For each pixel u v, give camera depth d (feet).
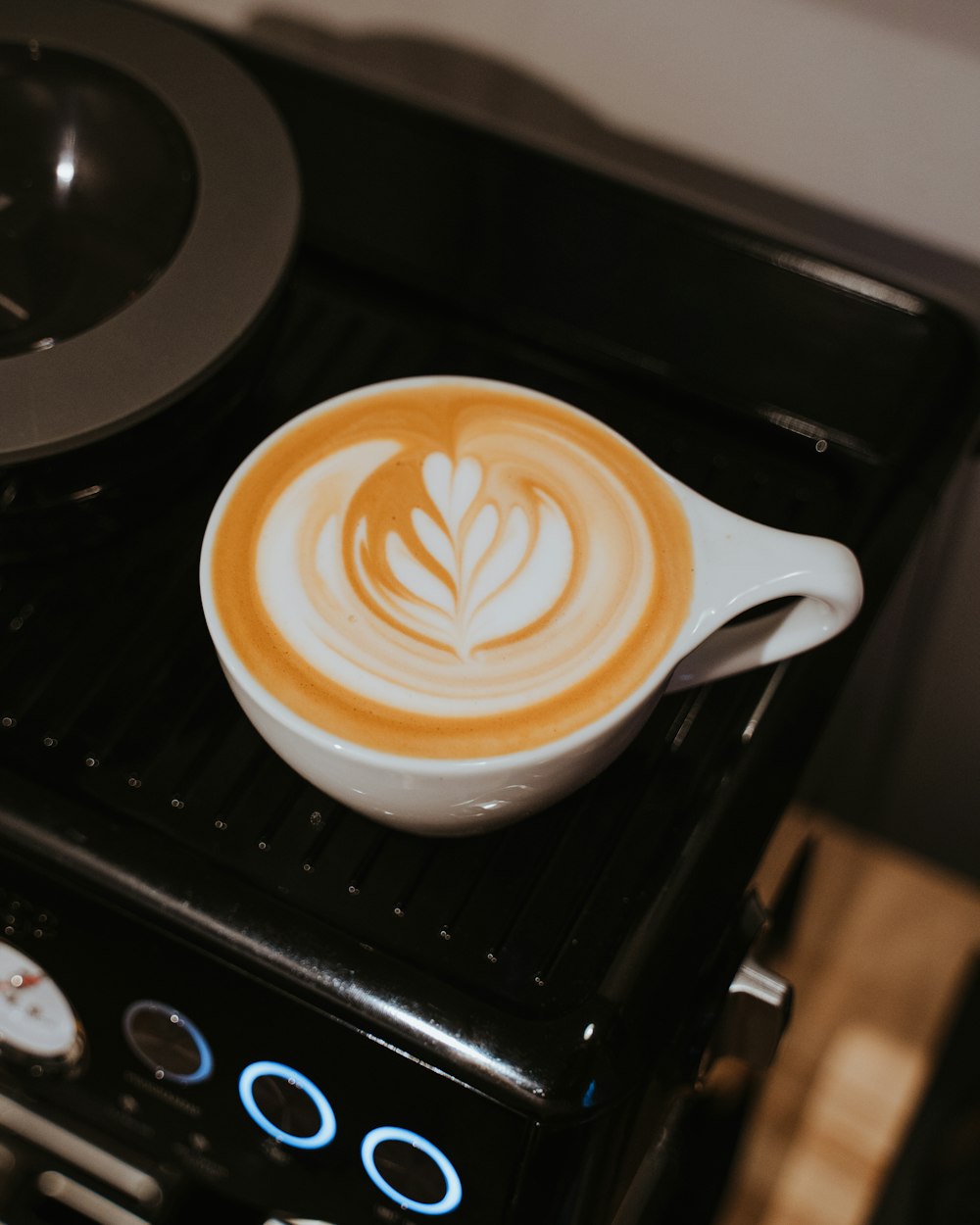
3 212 1.62
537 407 1.38
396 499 1.30
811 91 1.83
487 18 1.96
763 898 1.46
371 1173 1.41
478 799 1.17
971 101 1.74
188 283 1.47
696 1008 1.34
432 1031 1.23
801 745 1.45
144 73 1.67
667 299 1.82
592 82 1.98
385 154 1.88
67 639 1.50
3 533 1.49
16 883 1.37
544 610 1.23
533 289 1.86
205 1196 1.74
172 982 1.35
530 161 1.81
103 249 1.59
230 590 1.22
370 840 1.37
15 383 1.39
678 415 1.80
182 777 1.40
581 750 1.15
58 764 1.40
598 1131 1.23
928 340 1.73
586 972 1.29
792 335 1.78
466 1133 1.27
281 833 1.37
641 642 1.20
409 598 1.23
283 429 1.34
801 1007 2.38
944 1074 2.47
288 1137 1.44
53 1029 1.52
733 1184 2.05
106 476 1.47
